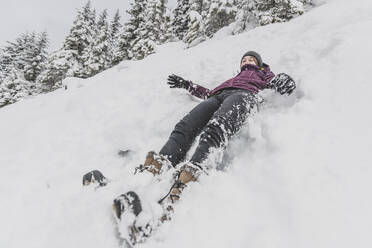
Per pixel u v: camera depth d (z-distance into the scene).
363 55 2.17
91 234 1.58
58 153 2.79
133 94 3.92
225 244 1.32
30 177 2.40
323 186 1.39
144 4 19.17
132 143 2.67
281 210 1.38
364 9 3.50
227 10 9.98
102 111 3.59
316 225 1.24
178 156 1.88
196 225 1.45
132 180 1.70
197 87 2.75
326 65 2.29
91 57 20.27
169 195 1.62
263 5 8.28
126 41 19.58
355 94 1.89
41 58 25.08
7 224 1.83
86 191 1.90
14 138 3.40
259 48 4.20
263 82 2.49
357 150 1.52
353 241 1.14
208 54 5.16
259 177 1.61
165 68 5.11
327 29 3.30
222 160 1.97
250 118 2.15
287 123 1.84
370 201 1.27
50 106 4.76
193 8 18.25
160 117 2.96
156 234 1.45
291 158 1.59
